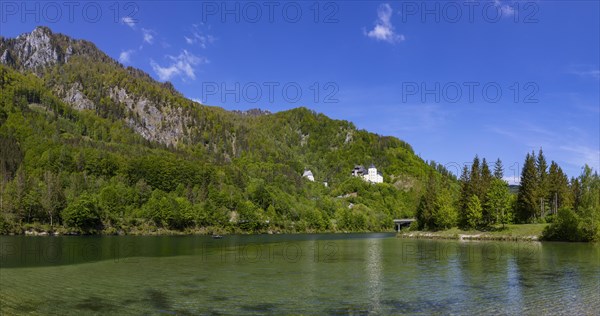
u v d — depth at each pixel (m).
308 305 35.44
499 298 38.28
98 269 55.66
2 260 64.50
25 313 32.41
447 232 144.75
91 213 153.75
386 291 41.50
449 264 63.06
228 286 43.94
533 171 140.88
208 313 32.69
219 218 194.50
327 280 47.97
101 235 150.25
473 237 129.88
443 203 152.62
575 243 103.19
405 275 51.97
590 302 36.66
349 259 70.75
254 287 43.47
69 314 32.16
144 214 175.62
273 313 32.78
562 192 145.88
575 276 50.66
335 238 150.25
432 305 35.59
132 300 37.03
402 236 159.50
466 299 37.84
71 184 181.88
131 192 188.00
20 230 139.62
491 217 140.62
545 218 136.88
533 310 33.91
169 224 177.62
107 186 182.75
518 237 117.81
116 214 168.25
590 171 143.12
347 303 36.25
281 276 50.94
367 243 116.75
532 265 60.97
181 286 43.84
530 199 139.12
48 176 168.25
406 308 34.50
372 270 56.53
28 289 41.50
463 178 156.88
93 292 40.41
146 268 57.34
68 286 43.28
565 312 33.28
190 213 183.62
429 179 167.62
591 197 118.19
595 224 103.75
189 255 76.19
